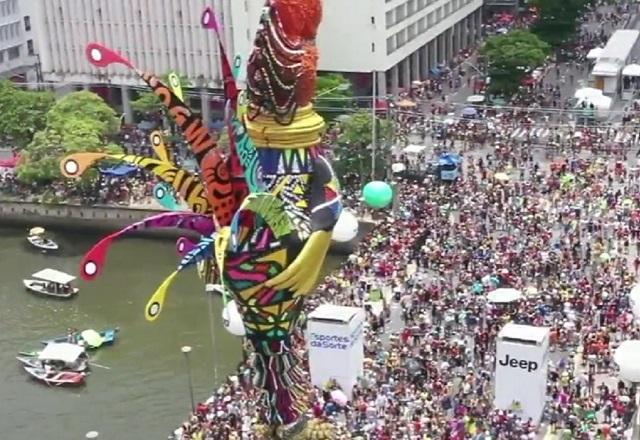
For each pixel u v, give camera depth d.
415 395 72.88
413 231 104.56
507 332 71.38
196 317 105.62
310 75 47.44
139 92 158.75
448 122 141.25
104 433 85.62
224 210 48.09
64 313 108.50
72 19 160.25
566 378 75.00
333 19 155.88
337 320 73.69
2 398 92.06
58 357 95.19
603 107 140.75
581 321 83.00
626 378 68.38
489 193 112.88
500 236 101.12
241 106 48.03
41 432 86.56
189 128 47.53
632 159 124.75
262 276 46.75
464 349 79.50
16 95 143.75
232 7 150.88
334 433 51.72
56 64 163.62
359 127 124.44
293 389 49.00
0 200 133.12
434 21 177.75
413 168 124.56
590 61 170.38
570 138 131.25
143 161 48.53
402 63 167.75
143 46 158.25
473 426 68.75
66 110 136.00
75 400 91.31
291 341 48.78
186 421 81.62
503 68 152.62
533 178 117.56
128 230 47.78
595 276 90.75
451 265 95.50
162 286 46.50
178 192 48.62
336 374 74.69
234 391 75.69
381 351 82.12
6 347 101.50
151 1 154.75
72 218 131.00
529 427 69.38
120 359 97.81
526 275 91.94
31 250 127.25
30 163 131.50
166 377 94.19
